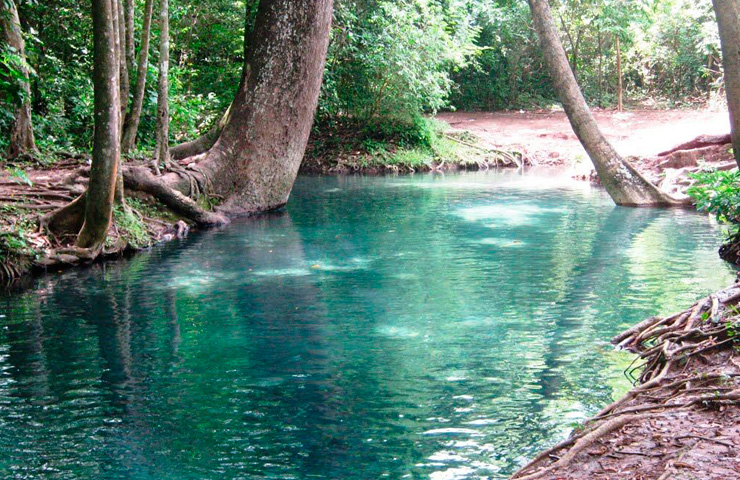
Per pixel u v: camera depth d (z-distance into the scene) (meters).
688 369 5.45
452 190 20.08
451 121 33.19
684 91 36.75
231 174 15.73
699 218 14.57
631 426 4.38
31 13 19.14
